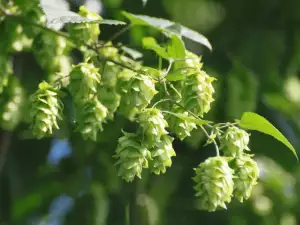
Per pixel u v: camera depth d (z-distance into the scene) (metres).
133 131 9.63
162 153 6.61
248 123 6.80
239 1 10.94
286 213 11.01
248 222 10.81
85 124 6.94
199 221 10.73
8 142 10.04
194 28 10.79
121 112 7.17
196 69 6.90
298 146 10.87
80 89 6.85
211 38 10.77
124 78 7.16
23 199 10.59
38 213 10.74
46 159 10.52
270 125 6.72
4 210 10.65
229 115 9.72
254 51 10.78
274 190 10.98
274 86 10.77
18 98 8.55
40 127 6.70
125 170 6.52
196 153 10.45
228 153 6.75
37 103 6.73
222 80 9.87
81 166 10.39
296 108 11.01
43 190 10.58
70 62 8.58
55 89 6.81
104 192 10.42
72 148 10.17
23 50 8.79
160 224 10.54
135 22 7.80
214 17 10.98
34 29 7.71
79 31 7.21
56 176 10.55
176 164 10.51
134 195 10.41
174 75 6.85
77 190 10.42
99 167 10.30
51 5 7.57
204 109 6.75
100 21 7.02
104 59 7.32
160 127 6.48
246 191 6.78
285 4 10.82
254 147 10.84
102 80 7.23
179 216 10.64
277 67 10.81
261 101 10.76
